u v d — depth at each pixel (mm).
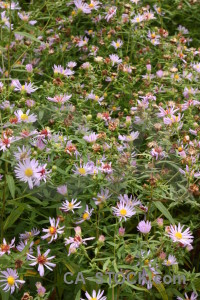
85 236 789
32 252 725
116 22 1182
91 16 1199
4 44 1130
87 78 1044
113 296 676
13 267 691
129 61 1154
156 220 735
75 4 1146
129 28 1159
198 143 833
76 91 974
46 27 1175
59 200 757
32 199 746
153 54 1151
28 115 817
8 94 843
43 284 792
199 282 733
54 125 827
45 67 1142
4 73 993
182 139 858
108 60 1050
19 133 751
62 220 715
